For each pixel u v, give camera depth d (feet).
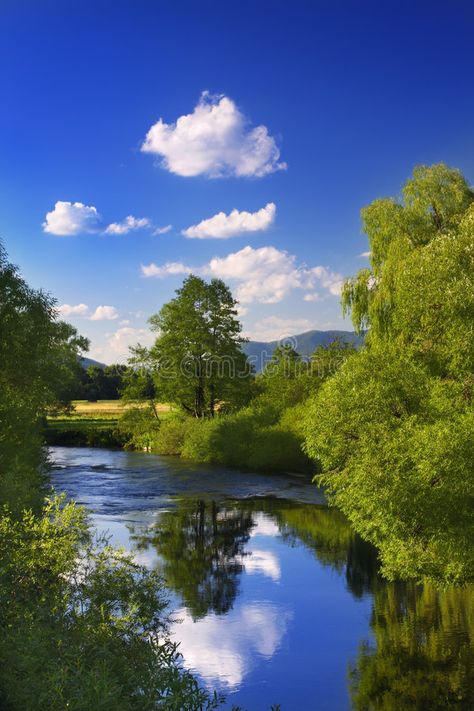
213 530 68.59
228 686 30.89
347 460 44.09
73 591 24.77
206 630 38.45
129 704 15.75
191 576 49.85
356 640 37.11
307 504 86.84
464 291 39.19
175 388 167.63
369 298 92.43
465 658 34.45
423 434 36.50
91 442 197.47
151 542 62.03
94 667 17.13
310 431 46.37
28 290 88.17
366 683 31.07
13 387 88.02
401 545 41.47
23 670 15.51
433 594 46.06
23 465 63.26
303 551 59.06
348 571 51.98
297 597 45.14
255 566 53.21
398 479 36.32
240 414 144.56
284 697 29.84
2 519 27.30
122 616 24.14
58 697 14.55
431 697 29.89
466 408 39.14
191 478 114.11
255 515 78.18
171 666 19.83
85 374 376.07
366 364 44.75
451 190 91.86
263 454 125.59
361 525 45.83
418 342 46.34
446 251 43.21
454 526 37.06
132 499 90.58
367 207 96.73
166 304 169.89
